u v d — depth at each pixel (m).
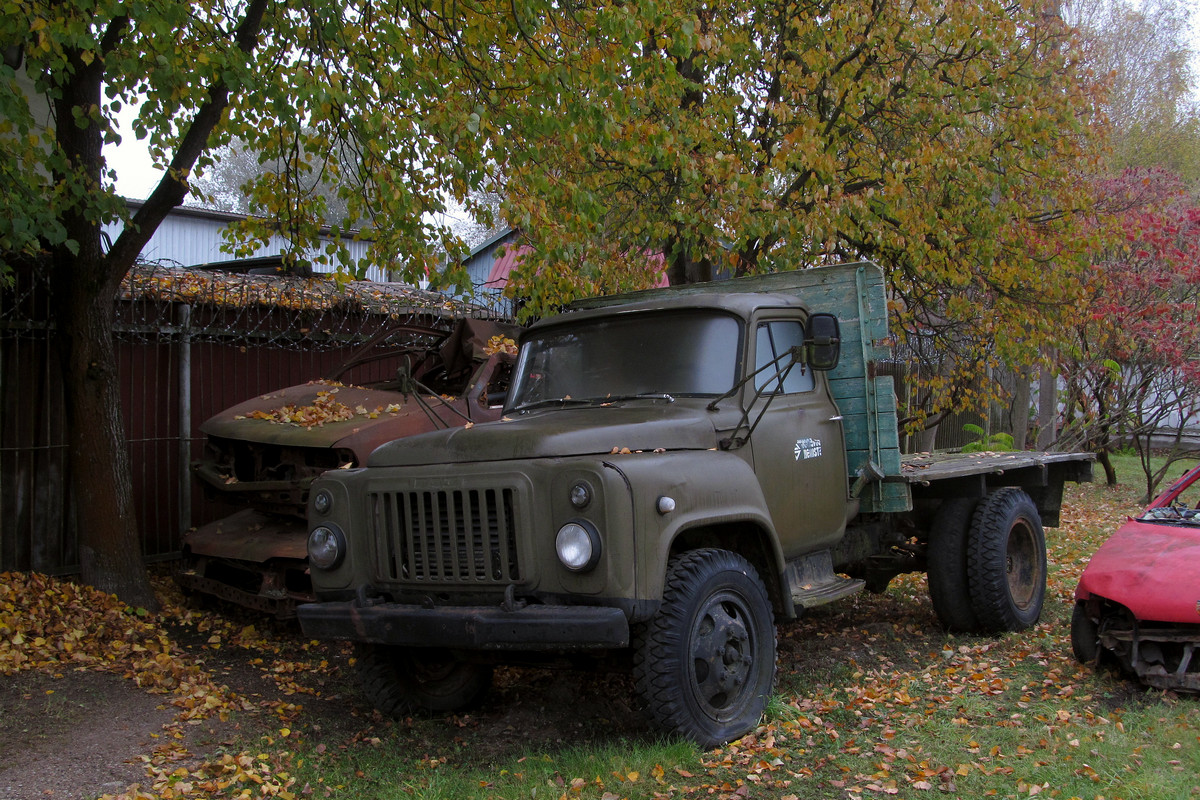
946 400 12.30
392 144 6.43
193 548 7.33
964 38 9.91
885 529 6.87
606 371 5.38
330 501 4.63
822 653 6.16
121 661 6.09
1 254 6.91
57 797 3.94
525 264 7.61
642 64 7.75
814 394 5.73
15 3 5.18
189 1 6.49
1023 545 6.89
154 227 7.02
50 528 8.15
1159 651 4.96
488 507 4.23
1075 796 3.62
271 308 9.73
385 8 7.11
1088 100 10.97
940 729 4.50
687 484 4.31
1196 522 5.77
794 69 9.93
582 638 3.87
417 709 5.05
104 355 7.09
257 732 4.80
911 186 10.21
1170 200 13.62
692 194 9.05
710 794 3.75
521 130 7.43
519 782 3.98
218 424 7.29
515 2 6.92
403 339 9.28
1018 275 11.05
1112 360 13.56
